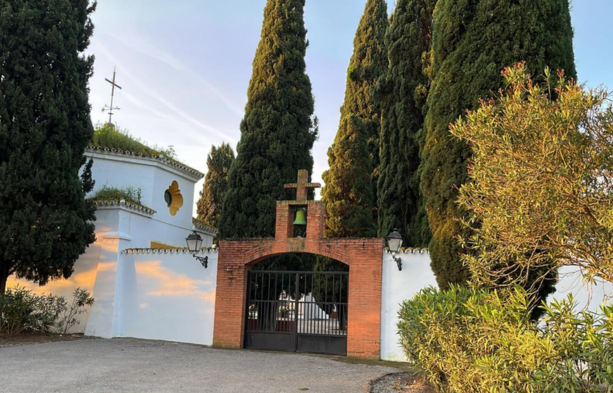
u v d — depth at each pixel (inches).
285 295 586.6
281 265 647.8
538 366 150.9
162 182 749.3
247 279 559.2
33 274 592.1
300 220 539.2
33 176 555.8
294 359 478.0
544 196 171.8
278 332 536.4
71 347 511.5
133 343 553.6
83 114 616.7
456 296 270.2
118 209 639.8
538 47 343.0
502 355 165.5
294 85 722.8
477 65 358.3
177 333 577.9
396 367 444.8
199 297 574.6
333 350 515.5
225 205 685.3
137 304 605.0
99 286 613.6
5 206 542.3
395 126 669.3
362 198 673.6
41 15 585.9
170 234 761.6
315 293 647.1
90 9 654.5
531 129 177.8
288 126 697.6
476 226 347.6
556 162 173.9
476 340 211.0
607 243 165.9
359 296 505.7
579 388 142.8
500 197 187.3
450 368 229.9
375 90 695.1
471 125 201.6
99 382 345.4
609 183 174.4
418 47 657.0
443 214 369.1
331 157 719.7
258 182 679.7
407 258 497.4
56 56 585.3
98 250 634.8
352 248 515.5
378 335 492.1
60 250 573.9
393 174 663.1
